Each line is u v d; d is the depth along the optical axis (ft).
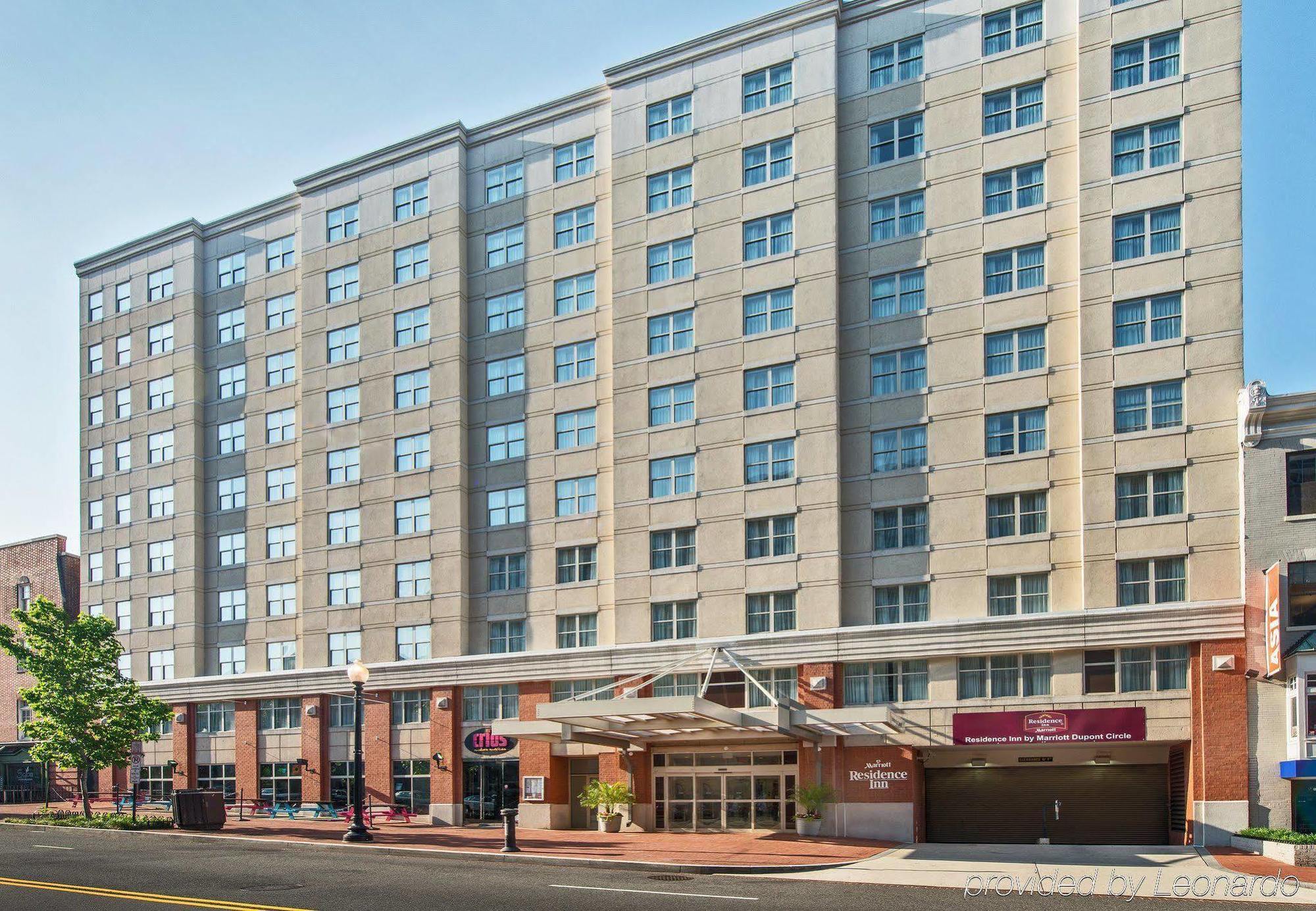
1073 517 106.63
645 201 130.41
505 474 138.00
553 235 138.92
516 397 138.62
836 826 108.78
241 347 164.04
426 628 138.41
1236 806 94.43
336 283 153.48
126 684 128.57
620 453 127.65
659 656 120.26
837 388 116.88
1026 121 113.50
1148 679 101.04
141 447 169.78
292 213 162.09
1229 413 100.83
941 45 118.52
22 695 122.21
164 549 164.35
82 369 178.91
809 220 120.06
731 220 124.57
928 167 117.50
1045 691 104.73
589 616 129.59
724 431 121.70
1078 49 111.04
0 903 58.65
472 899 59.72
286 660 151.53
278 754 148.77
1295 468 96.99
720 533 120.47
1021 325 111.04
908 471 114.11
